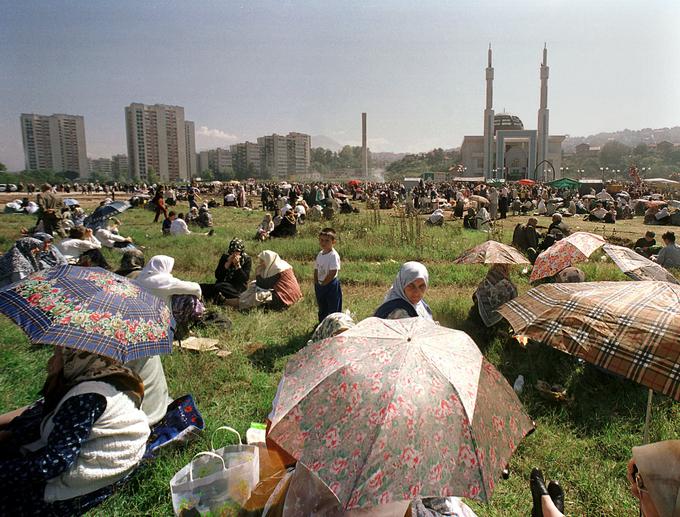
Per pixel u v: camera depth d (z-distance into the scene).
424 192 39.75
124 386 3.10
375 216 20.86
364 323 2.62
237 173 166.25
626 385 5.35
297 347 6.50
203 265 12.11
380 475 1.86
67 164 168.12
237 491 3.01
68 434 2.78
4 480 2.66
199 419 4.11
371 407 2.02
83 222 15.94
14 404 4.79
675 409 4.89
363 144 151.62
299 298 8.80
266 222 17.67
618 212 28.88
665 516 1.84
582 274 7.58
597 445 4.39
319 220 22.59
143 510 3.38
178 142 155.62
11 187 53.47
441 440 1.94
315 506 2.26
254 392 5.20
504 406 2.24
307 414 2.12
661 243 17.47
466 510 2.55
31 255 7.88
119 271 7.19
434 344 2.34
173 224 17.59
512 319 2.94
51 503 2.81
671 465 1.88
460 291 10.14
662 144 189.88
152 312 3.35
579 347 2.49
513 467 4.07
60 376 3.12
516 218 29.34
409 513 2.23
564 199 35.41
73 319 2.94
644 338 2.35
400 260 13.55
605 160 185.38
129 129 149.00
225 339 6.74
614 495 3.72
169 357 5.91
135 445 3.08
